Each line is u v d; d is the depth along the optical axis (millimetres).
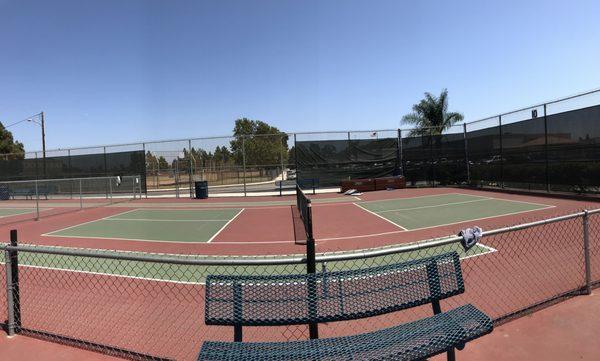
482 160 23406
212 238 10664
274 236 10648
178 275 6969
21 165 29641
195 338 4223
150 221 14562
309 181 25297
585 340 3570
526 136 19359
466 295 5090
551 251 7258
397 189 25031
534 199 16438
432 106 32062
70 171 28281
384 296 3014
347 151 25953
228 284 2961
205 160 27797
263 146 27234
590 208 12805
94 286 6289
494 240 8555
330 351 2506
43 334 4168
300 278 2918
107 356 3684
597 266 6191
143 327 4547
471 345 3551
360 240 9680
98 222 14617
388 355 2445
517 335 3719
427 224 11570
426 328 2748
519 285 5410
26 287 6309
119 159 27094
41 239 11125
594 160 15414
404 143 26797
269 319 2873
